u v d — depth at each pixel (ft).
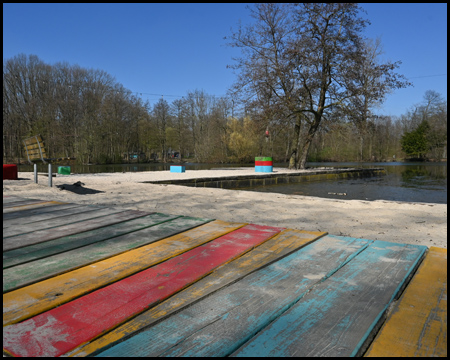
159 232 10.20
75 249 8.57
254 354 4.20
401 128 224.12
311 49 73.82
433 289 6.24
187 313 5.34
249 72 79.15
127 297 5.84
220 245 8.93
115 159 161.48
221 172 67.92
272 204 21.98
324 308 5.45
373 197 40.57
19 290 6.12
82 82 156.46
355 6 73.72
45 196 23.61
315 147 193.26
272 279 6.72
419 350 4.30
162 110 187.21
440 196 41.78
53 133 147.02
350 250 8.68
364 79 76.07
